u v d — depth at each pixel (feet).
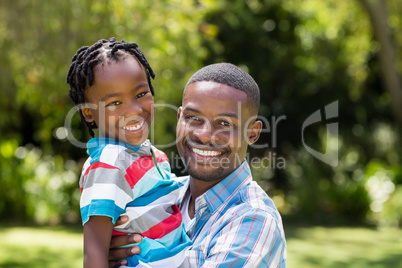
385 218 38.70
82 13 23.34
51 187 38.99
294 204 43.24
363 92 50.24
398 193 39.96
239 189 7.96
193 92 7.88
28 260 26.66
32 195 38.45
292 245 31.99
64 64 24.17
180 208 8.59
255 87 8.11
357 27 46.96
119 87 7.63
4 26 25.20
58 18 23.50
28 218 38.29
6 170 38.11
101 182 7.23
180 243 7.80
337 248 31.24
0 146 38.68
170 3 25.54
